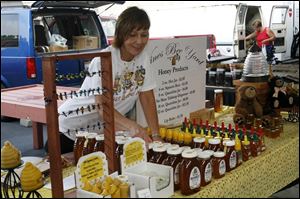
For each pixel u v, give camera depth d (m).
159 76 1.93
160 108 1.96
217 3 6.84
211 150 1.40
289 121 2.09
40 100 3.08
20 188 1.25
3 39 4.80
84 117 1.69
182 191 1.26
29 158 1.52
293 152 1.79
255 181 1.51
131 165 1.33
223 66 3.35
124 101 1.80
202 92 2.22
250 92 1.93
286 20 6.57
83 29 5.36
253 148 1.56
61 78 1.26
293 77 2.79
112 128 1.37
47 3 4.71
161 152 1.36
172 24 6.81
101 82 1.38
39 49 4.72
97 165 1.25
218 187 1.32
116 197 1.15
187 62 2.08
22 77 4.75
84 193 1.16
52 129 1.17
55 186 1.19
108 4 5.27
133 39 1.63
